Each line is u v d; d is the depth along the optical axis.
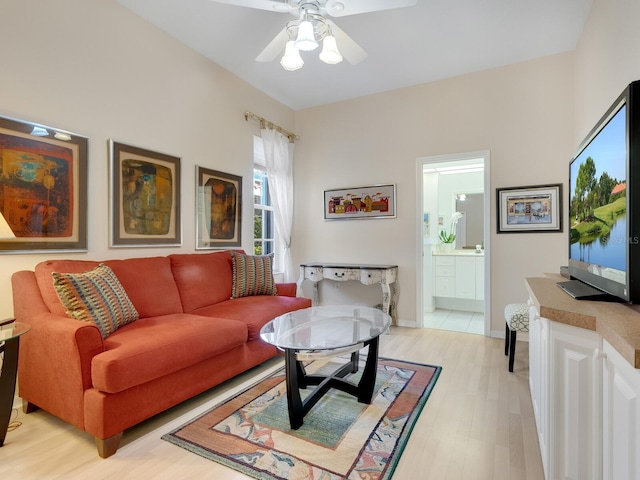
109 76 2.54
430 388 2.34
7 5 2.00
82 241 2.37
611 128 1.31
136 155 2.72
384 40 3.04
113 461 1.59
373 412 2.03
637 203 1.11
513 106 3.48
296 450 1.67
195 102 3.25
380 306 4.21
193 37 3.04
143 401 1.76
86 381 1.65
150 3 2.59
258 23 2.83
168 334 1.93
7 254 2.00
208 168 3.38
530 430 1.83
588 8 2.61
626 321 1.04
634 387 0.84
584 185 1.69
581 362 1.16
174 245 3.04
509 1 2.53
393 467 1.54
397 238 4.10
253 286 3.25
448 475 1.49
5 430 1.70
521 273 3.46
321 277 4.11
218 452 1.66
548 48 3.20
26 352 1.90
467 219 5.30
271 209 4.59
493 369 2.68
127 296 2.22
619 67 2.00
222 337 2.17
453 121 3.77
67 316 1.84
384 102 4.16
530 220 3.41
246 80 3.85
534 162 3.40
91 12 2.42
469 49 3.21
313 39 2.02
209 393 2.31
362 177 4.30
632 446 0.85
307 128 4.67
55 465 1.56
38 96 2.14
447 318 4.51
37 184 2.13
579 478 1.17
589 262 1.59
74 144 2.32
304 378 2.29
